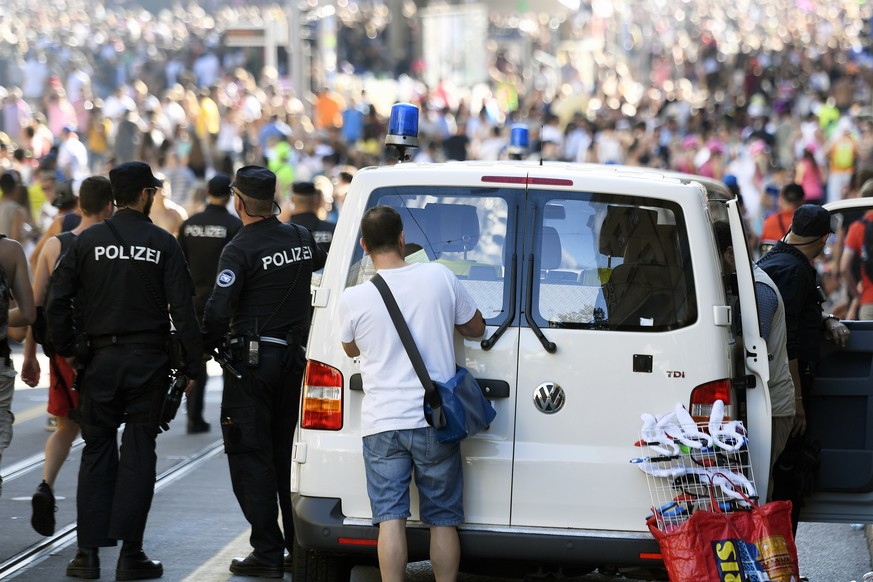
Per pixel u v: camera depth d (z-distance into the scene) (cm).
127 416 2092
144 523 2095
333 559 1866
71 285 2056
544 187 1769
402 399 1714
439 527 1723
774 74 11212
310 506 1762
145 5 16262
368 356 1731
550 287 1758
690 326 1738
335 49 14288
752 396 1803
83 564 2103
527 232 1767
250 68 11800
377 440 1719
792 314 2006
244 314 2098
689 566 1652
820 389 2048
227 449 2120
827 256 3525
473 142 9656
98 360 2067
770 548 1667
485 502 1747
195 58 13200
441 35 14188
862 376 2045
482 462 1745
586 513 1741
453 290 1733
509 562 1778
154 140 7575
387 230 1736
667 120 9338
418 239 1783
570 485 1738
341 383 1770
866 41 14088
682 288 1747
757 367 1802
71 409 2108
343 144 7762
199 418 3397
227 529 2459
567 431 1744
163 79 12962
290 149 7462
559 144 8581
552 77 16300
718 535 1664
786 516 1694
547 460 1739
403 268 1739
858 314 2820
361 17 16112
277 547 2148
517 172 1778
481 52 14100
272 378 2095
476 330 1742
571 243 1764
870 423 2036
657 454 1719
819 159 7875
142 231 2075
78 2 15575
